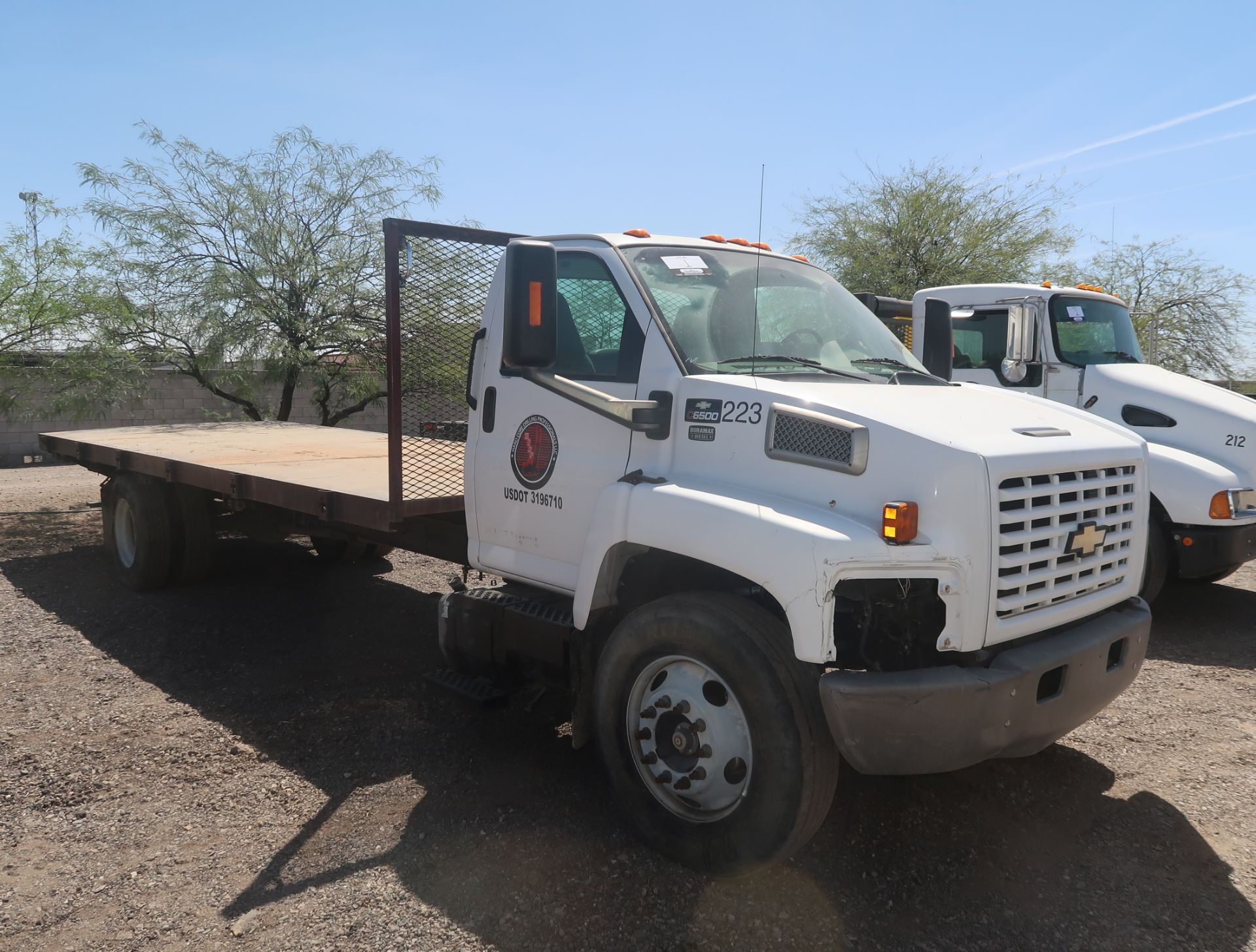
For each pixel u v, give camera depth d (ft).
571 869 11.11
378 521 15.11
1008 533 10.08
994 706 9.77
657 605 11.09
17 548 31.04
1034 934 9.90
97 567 27.91
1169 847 11.74
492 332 14.24
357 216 42.93
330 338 42.37
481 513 14.42
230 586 25.43
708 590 11.50
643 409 11.58
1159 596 25.17
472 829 12.08
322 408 44.96
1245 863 11.35
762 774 10.10
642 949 9.58
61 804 12.75
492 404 14.20
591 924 10.02
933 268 63.67
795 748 9.89
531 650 13.26
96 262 41.11
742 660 10.13
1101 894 10.68
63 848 11.62
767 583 9.84
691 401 11.65
